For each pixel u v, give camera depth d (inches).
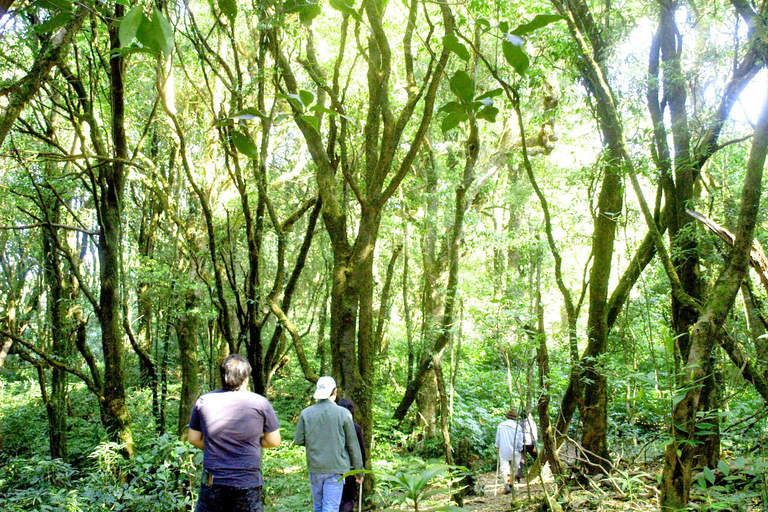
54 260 366.9
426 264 481.7
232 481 137.9
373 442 411.8
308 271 689.6
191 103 475.8
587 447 241.3
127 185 501.0
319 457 193.6
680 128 208.1
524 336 201.3
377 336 402.3
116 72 256.2
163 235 589.9
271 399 589.6
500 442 309.0
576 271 513.7
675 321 201.3
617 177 238.1
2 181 367.6
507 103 336.8
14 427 488.7
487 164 476.1
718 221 271.0
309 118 84.2
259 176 265.3
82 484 256.5
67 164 343.0
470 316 405.1
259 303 275.7
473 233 497.4
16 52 229.0
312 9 125.0
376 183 211.2
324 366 536.1
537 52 291.3
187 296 402.6
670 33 206.8
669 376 116.0
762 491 138.3
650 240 228.7
